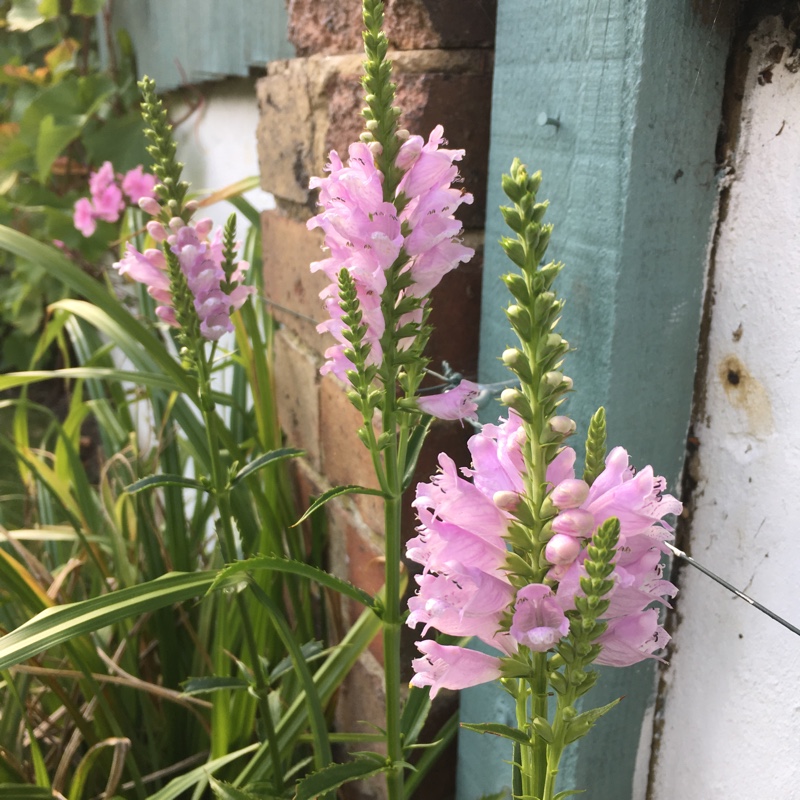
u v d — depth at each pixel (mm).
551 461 180
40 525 495
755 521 272
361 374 239
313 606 466
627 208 262
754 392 269
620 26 253
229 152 641
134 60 865
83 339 588
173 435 497
